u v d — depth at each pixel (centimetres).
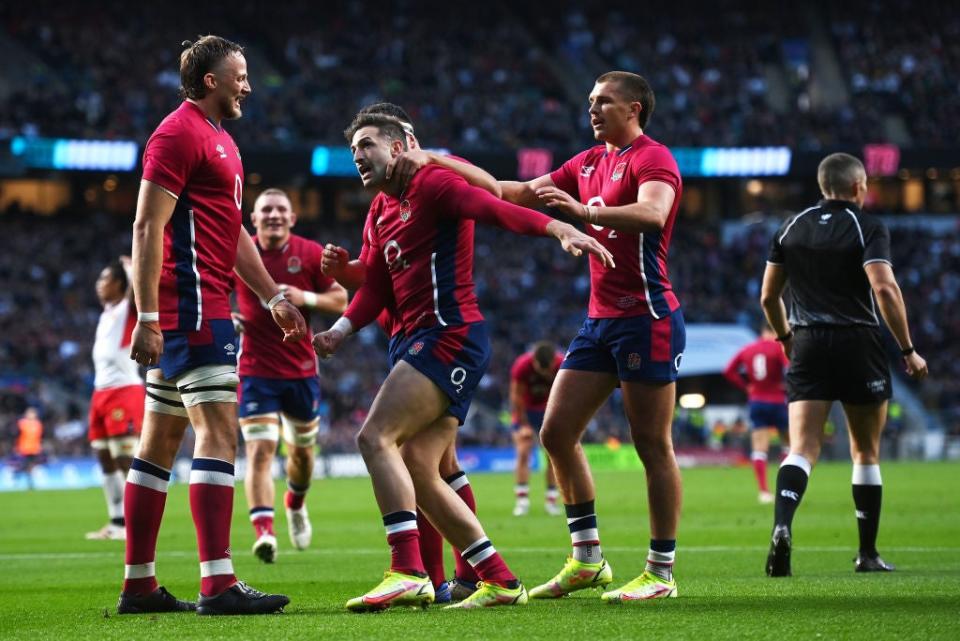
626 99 2353
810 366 2897
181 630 1909
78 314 14725
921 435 14512
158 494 2294
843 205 2914
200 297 2245
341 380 14075
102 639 1825
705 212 19162
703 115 18762
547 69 19412
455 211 2173
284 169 16012
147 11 18412
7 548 4322
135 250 2186
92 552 4128
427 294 2208
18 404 12638
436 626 1867
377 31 19375
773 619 1906
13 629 2005
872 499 2942
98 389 4756
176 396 2305
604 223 2162
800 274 2922
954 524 4706
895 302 2812
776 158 17275
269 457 3719
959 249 17738
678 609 2070
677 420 14338
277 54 18750
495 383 14875
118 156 15300
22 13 17512
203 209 2262
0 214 16712
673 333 2328
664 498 2327
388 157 2227
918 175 18925
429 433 2205
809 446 2880
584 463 2388
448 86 18575
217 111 2314
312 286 3900
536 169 16988
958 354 16175
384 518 2130
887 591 2358
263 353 3800
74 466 11675
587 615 1992
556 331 15875
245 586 2198
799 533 4334
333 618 2012
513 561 3394
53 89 16225
